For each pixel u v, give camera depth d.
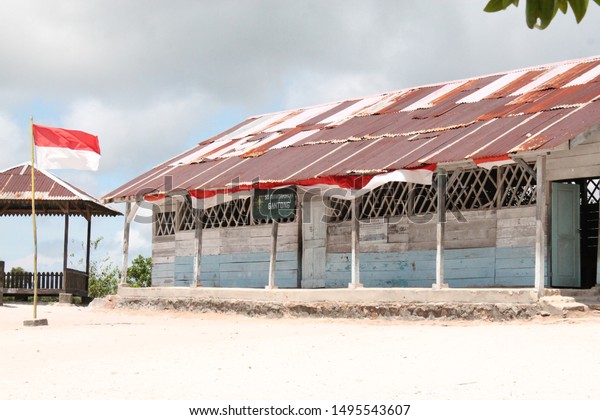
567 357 12.30
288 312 21.28
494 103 21.95
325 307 20.47
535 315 16.75
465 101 23.16
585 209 20.33
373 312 19.47
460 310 17.92
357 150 22.06
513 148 17.42
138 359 14.00
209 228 27.44
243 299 22.67
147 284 38.69
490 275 20.25
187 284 27.97
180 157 29.27
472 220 20.70
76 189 31.64
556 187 19.41
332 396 10.29
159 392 10.95
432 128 21.61
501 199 20.23
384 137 22.47
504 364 12.02
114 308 26.20
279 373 12.06
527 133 18.11
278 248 25.25
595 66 22.14
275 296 21.77
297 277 24.64
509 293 17.30
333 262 23.78
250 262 26.06
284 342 15.40
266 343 15.35
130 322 21.59
